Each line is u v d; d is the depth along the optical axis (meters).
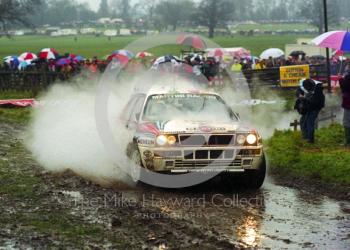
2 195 11.48
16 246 8.45
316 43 21.20
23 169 14.23
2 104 31.53
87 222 9.70
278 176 14.02
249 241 8.89
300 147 16.59
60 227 9.39
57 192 11.80
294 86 32.38
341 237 9.17
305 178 13.56
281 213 10.64
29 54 47.41
